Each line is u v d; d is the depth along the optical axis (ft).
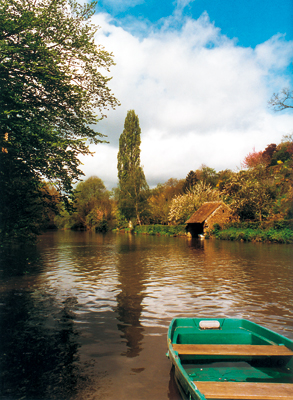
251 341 17.98
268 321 24.22
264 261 59.31
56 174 40.83
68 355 17.90
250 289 35.35
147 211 206.39
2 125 35.60
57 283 38.91
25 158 39.50
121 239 134.92
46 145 38.04
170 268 51.11
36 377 15.37
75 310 27.22
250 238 112.57
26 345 19.43
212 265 54.34
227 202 150.92
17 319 24.76
